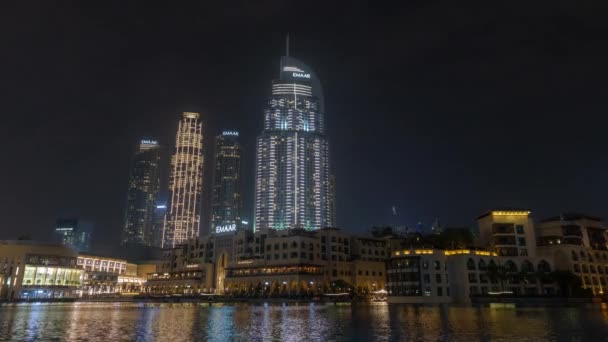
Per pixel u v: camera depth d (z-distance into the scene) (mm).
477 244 182000
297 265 195875
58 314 97312
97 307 138250
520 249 167500
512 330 57469
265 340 50125
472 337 50781
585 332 54500
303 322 72875
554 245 170250
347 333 56188
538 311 99750
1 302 180000
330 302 170875
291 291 193500
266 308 126688
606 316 80875
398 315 88438
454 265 156250
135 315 94000
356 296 193750
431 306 131125
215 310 116312
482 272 155500
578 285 151375
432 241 180250
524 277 156250
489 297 140125
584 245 176875
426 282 155000
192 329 62375
